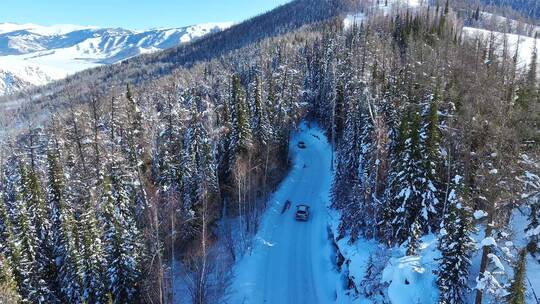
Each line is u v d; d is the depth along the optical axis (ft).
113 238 118.73
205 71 372.38
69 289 117.29
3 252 117.39
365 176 126.41
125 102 202.08
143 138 171.32
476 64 180.45
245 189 156.66
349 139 167.53
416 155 107.45
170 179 151.74
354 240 127.13
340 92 226.17
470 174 100.32
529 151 100.27
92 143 163.22
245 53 433.48
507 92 134.41
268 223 163.63
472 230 82.74
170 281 125.49
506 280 82.69
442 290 83.05
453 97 130.21
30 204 133.59
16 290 109.60
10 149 240.32
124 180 137.80
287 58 305.53
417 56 215.72
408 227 108.58
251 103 200.75
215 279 130.00
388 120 138.62
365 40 263.90
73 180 156.87
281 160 209.87
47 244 132.26
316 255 142.00
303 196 187.83
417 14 395.14
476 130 104.78
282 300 122.01
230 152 173.68
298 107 240.12
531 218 91.66
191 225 144.66
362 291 106.42
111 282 116.37
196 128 161.07
